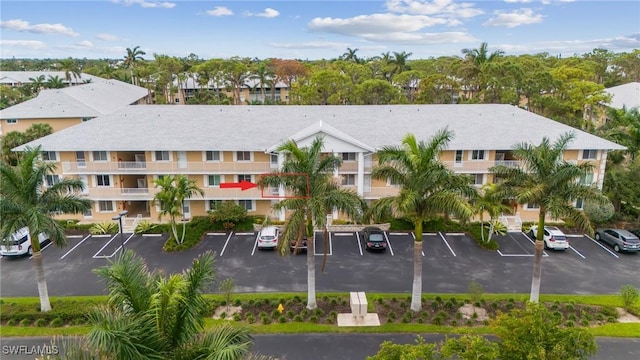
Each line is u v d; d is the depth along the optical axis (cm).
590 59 11044
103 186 4219
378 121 4575
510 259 3481
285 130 4366
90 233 4034
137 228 4025
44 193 2555
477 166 4159
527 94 7062
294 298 2819
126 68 11981
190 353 1340
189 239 3791
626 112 4616
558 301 2806
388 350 1691
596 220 3938
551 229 3728
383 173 2550
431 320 2609
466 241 3828
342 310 2725
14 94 8788
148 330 1316
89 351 1326
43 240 3738
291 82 10794
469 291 2727
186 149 4028
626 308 2720
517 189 2609
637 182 3925
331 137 3975
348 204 2469
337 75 7231
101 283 3092
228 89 9662
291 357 2272
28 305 2706
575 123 6250
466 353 1569
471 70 7381
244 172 4141
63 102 6294
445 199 2403
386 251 3634
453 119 4606
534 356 1498
